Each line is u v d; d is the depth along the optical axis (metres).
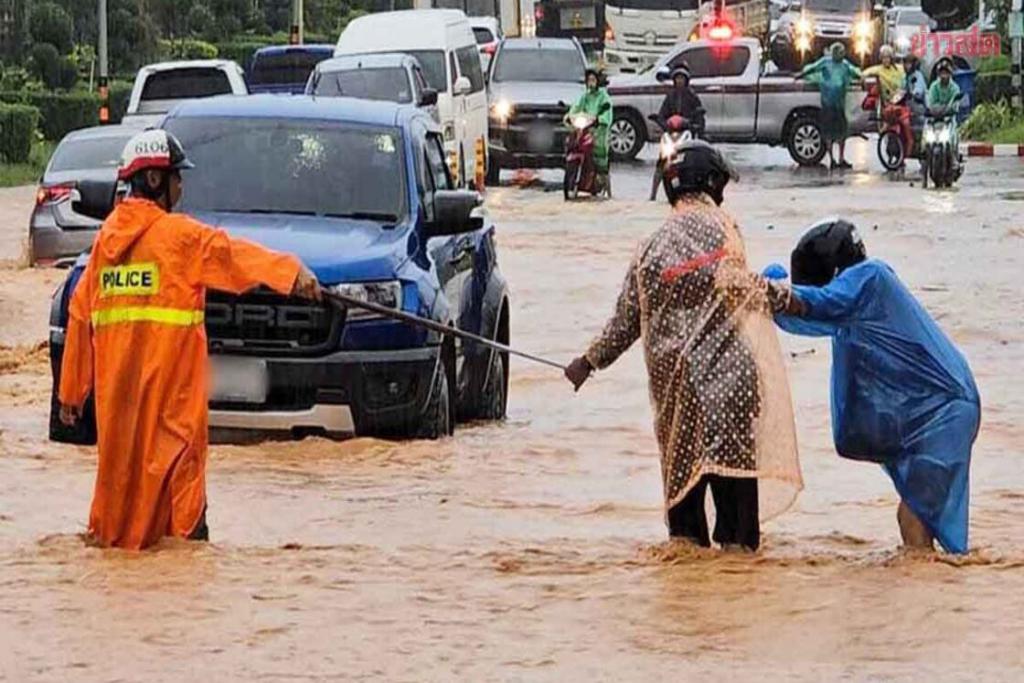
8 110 95.88
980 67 114.81
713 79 87.12
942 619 17.31
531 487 25.33
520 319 44.03
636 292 19.97
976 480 26.03
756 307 19.64
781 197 70.75
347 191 29.95
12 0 120.62
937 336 20.27
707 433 19.66
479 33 109.00
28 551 20.25
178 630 17.11
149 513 20.38
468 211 29.81
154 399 20.30
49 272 53.78
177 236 20.33
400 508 23.53
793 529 22.27
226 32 149.25
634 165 88.69
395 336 27.41
